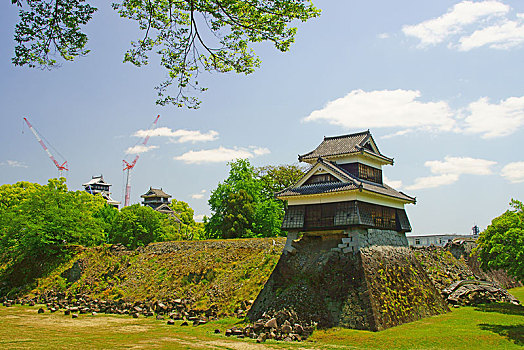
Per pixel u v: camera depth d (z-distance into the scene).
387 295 28.81
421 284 34.25
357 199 30.38
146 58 16.81
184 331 28.58
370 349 22.09
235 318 31.80
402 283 31.78
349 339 23.94
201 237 98.81
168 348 23.05
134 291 43.66
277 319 27.50
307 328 26.06
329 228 31.08
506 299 40.19
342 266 29.66
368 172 36.09
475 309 34.62
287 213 33.62
